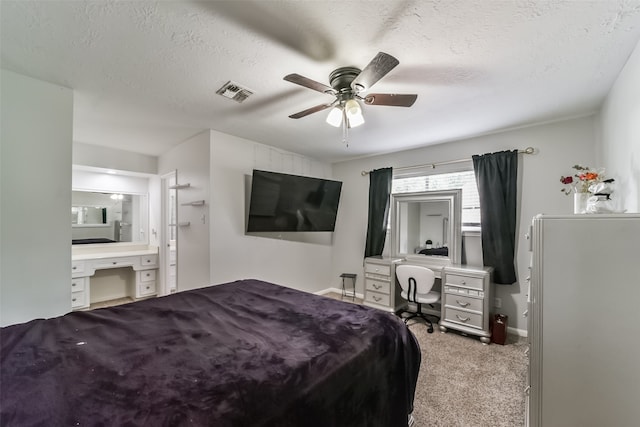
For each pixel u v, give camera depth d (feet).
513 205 9.68
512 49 5.30
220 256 10.32
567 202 8.95
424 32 4.83
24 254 6.26
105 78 6.38
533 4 4.17
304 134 10.53
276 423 2.91
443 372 7.27
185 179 11.43
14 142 6.14
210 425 2.56
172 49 5.32
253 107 8.04
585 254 4.59
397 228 12.49
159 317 5.18
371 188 13.52
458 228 10.75
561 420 4.75
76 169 12.45
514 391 6.47
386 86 6.78
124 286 14.40
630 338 4.29
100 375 3.24
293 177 12.03
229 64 5.83
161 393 2.91
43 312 6.48
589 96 7.29
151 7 4.21
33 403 2.74
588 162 8.55
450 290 9.84
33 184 6.38
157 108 8.10
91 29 4.72
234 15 4.42
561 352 4.74
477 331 9.18
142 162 13.51
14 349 3.85
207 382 3.11
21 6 4.14
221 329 4.63
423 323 10.80
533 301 4.99
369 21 4.56
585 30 4.72
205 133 10.18
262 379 3.21
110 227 14.05
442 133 10.30
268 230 11.50
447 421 5.51
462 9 4.28
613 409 4.39
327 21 4.56
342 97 5.98
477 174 10.36
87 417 2.56
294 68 5.98
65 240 6.79
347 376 3.82
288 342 4.18
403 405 4.70
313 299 6.41
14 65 5.82
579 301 4.62
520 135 9.75
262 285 7.63
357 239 14.44
